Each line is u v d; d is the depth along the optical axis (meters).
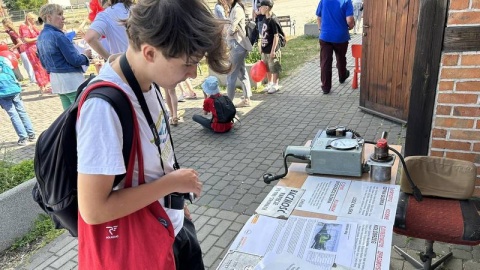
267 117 5.58
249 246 1.45
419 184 2.30
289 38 12.73
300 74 8.02
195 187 1.32
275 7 23.14
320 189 1.80
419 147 3.01
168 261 1.31
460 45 2.58
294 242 1.44
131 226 1.25
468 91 2.63
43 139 1.17
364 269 1.28
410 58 4.41
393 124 4.84
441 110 2.77
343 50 6.51
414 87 2.88
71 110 1.12
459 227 2.00
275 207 1.67
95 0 5.59
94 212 1.09
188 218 1.78
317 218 1.57
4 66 5.25
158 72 1.12
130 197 1.15
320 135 2.05
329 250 1.38
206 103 5.07
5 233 3.05
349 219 1.55
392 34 4.59
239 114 5.82
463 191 2.21
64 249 3.02
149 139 1.24
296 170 2.02
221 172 4.00
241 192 3.58
